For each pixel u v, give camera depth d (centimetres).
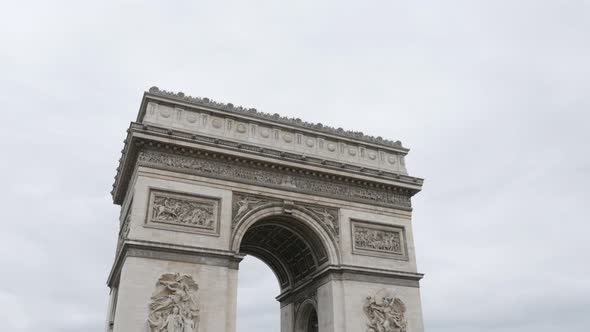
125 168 7300
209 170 7056
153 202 6569
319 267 7612
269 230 7962
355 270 7319
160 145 6838
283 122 7894
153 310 6034
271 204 7244
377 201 8006
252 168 7344
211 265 6525
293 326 8369
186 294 6241
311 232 7475
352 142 8306
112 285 7456
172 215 6600
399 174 8212
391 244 7825
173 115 7219
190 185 6850
